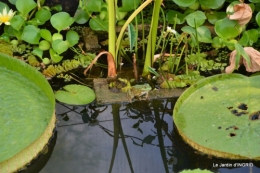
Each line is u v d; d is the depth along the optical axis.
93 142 1.69
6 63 1.78
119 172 1.62
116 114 1.76
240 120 1.65
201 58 1.93
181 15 2.05
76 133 1.71
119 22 2.05
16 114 1.66
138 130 1.72
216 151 1.60
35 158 1.62
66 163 1.63
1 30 2.04
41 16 2.02
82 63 1.91
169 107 1.77
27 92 1.72
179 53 1.97
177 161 1.63
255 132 1.62
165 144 1.68
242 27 1.98
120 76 1.86
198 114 1.68
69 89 1.80
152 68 1.80
